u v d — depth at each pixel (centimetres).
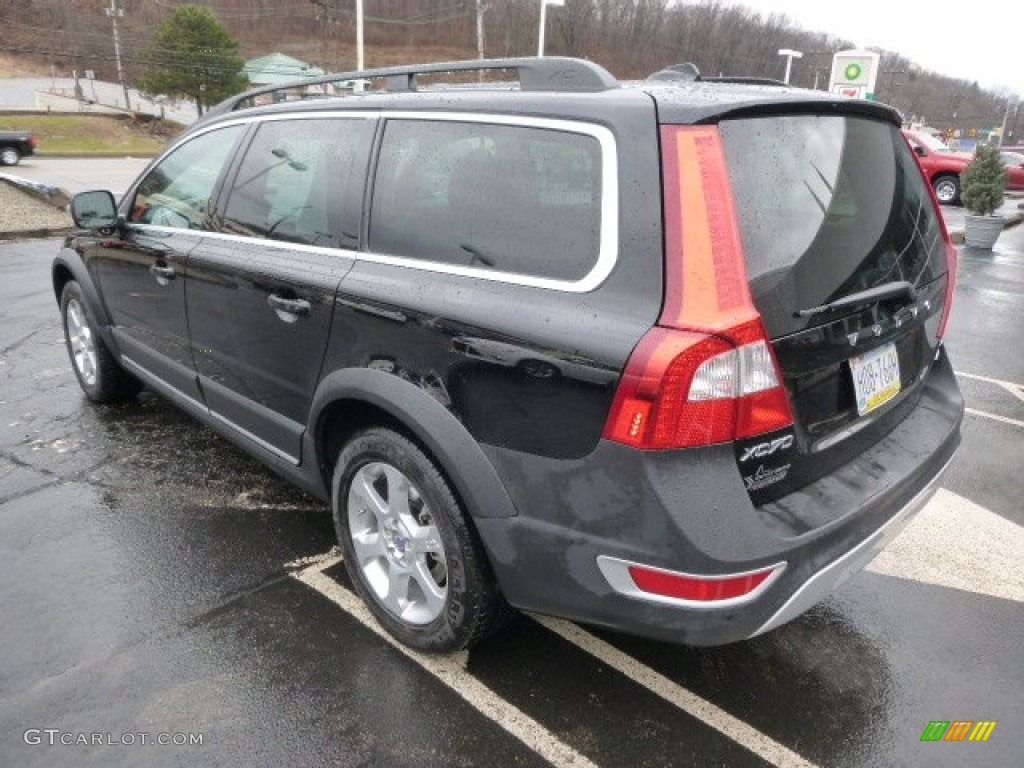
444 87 268
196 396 361
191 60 5028
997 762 228
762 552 189
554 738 231
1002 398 553
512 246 219
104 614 281
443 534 235
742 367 185
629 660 264
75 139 4547
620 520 192
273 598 293
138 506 357
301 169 293
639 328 187
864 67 2123
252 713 237
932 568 327
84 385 479
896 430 258
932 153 1994
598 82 218
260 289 291
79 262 438
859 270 226
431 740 229
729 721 240
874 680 260
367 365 248
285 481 384
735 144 199
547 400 201
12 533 332
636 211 194
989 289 958
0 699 240
